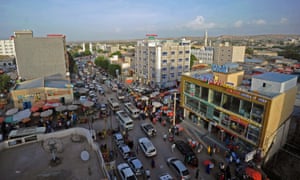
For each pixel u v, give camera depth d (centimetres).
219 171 2320
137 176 2180
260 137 2402
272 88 2502
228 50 10431
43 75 5541
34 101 4156
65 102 4425
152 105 4231
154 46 6228
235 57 10325
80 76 8219
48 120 3406
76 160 1302
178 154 2655
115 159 2495
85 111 3978
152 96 4919
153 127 3216
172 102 4409
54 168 1220
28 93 4069
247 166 2344
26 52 5247
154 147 2606
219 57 10981
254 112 2450
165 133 3228
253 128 2480
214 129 3186
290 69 7400
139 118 3759
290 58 12669
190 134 3231
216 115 3016
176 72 6612
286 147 3050
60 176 1147
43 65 5484
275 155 2791
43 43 5375
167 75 6431
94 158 1327
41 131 2656
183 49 6556
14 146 1454
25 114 3422
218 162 2494
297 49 17088
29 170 1203
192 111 3491
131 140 2984
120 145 2686
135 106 4366
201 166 2420
